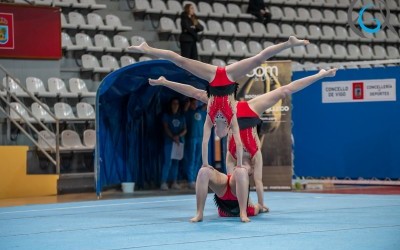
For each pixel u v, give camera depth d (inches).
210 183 526.6
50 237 443.2
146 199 740.0
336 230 456.8
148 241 417.4
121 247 393.7
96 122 761.6
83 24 1016.2
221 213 550.6
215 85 504.4
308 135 909.2
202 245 396.5
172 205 666.2
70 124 919.0
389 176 866.1
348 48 1285.7
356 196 738.2
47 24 909.8
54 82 925.8
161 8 1138.0
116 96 842.8
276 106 829.8
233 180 529.3
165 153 887.1
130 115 881.5
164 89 882.1
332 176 896.9
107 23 1053.2
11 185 804.6
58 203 700.7
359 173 881.5
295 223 499.8
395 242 398.3
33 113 887.7
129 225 502.6
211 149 910.4
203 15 1165.7
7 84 832.3
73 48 975.0
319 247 383.2
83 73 983.6
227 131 519.2
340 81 887.7
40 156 844.0
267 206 631.2
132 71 780.0
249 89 823.1
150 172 913.5
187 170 913.5
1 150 800.3
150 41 1097.4
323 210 591.2
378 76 867.4
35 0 985.5
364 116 876.0
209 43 1129.4
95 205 672.4
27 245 409.1
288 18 1258.0
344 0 1348.4
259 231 457.4
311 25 1286.9
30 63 919.7
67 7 1034.1
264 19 1211.9
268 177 835.4
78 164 892.0
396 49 1330.0
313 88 904.3
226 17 1195.9
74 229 483.5
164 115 884.6
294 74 897.5
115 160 871.1
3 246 406.0
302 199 709.3
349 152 885.8
